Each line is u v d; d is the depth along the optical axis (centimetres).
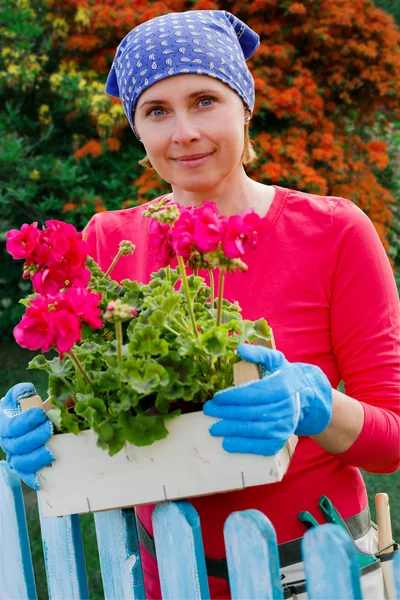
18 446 113
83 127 534
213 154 135
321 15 531
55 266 111
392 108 580
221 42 135
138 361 104
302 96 511
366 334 135
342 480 137
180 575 108
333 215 139
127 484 110
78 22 505
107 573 123
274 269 139
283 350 136
